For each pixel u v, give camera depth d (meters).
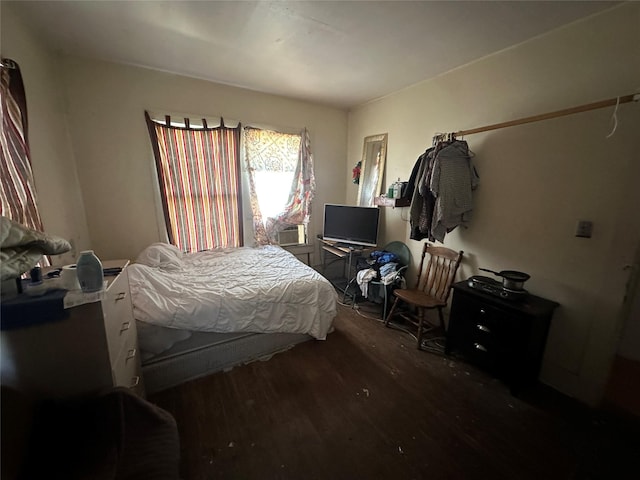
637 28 1.47
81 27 1.84
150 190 2.78
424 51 2.12
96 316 1.04
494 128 2.07
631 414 1.69
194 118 2.84
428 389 1.87
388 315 2.80
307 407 1.69
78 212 2.40
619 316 1.64
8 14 1.58
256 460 1.36
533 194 1.96
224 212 3.18
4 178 1.34
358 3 1.57
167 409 1.66
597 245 1.69
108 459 0.85
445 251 2.54
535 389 1.90
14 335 0.91
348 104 3.59
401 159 3.08
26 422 0.85
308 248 3.86
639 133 1.49
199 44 2.08
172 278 2.21
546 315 1.79
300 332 2.25
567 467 1.35
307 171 3.61
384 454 1.40
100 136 2.48
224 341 2.01
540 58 1.86
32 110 1.79
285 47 2.10
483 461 1.37
